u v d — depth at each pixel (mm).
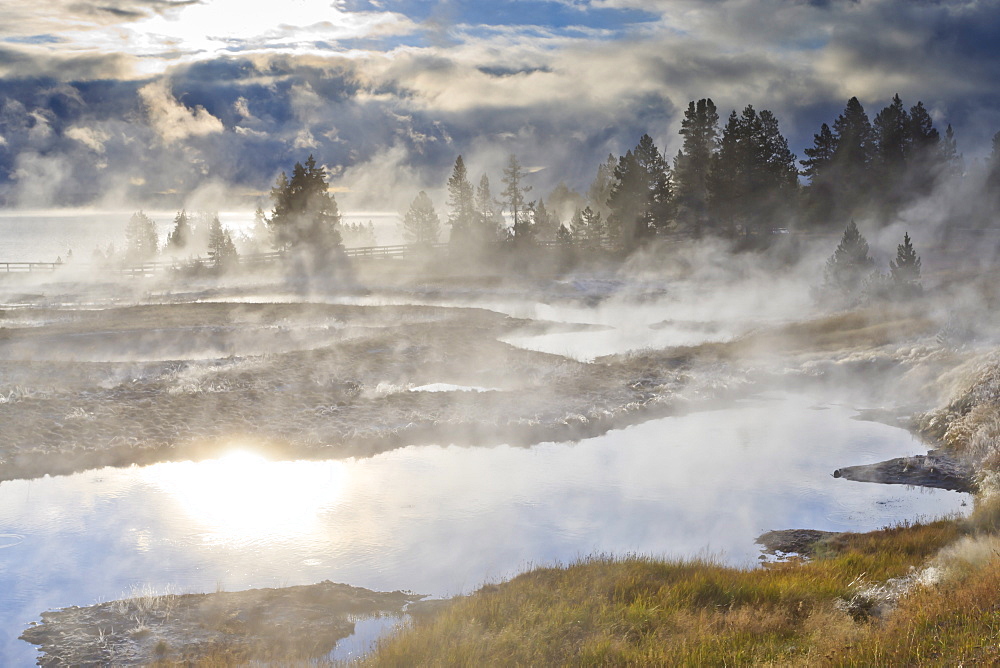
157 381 31641
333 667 11047
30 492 20203
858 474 22000
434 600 13930
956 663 7566
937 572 12211
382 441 25484
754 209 86750
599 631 11039
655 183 91750
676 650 9867
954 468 22203
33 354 37719
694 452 24531
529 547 16703
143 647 12438
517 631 11117
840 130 89688
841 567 14188
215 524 18078
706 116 91875
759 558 16062
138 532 17484
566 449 25047
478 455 24344
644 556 15617
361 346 40188
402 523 18219
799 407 30828
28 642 12555
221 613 13594
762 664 8906
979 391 26938
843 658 8336
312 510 19000
